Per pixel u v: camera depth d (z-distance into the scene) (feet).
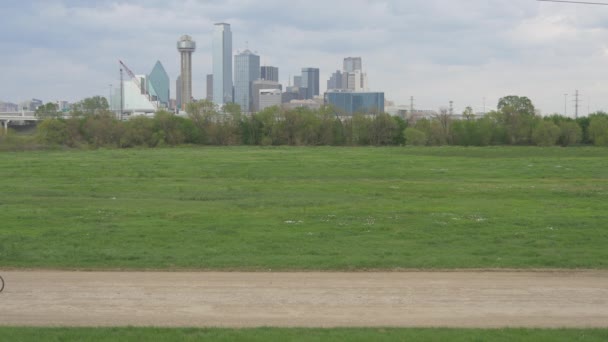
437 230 93.76
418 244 83.30
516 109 435.12
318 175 195.93
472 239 86.58
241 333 46.42
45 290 59.21
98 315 51.88
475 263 70.79
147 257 73.41
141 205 123.95
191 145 417.69
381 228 95.35
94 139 390.01
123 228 94.73
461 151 331.77
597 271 68.18
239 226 97.35
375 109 462.60
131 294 58.08
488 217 105.70
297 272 67.21
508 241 85.35
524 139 417.28
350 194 144.66
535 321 51.24
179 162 240.53
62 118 426.51
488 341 45.27
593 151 329.11
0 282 62.08
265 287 60.75
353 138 447.42
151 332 46.73
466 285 61.77
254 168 215.31
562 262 71.26
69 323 49.83
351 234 91.09
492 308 54.49
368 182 173.06
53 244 81.71
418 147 382.42
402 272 67.41
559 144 410.72
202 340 44.78
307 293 58.70
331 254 76.48
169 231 92.02
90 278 63.98
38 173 191.83
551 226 96.84
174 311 53.06
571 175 193.47
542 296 58.18
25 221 101.14
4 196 136.67
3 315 51.72
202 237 87.35
